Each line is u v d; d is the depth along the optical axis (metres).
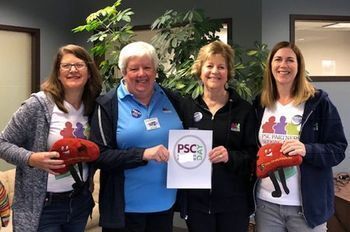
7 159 1.82
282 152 1.93
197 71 2.18
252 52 3.23
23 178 1.87
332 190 2.09
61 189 1.89
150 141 1.88
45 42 4.55
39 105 1.86
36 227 1.83
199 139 1.94
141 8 4.35
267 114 2.11
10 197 3.35
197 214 2.08
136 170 1.88
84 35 4.71
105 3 4.57
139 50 1.84
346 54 4.26
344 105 4.07
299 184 2.01
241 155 2.01
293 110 2.05
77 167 1.90
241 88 2.88
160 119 1.93
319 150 1.96
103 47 3.38
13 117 1.87
